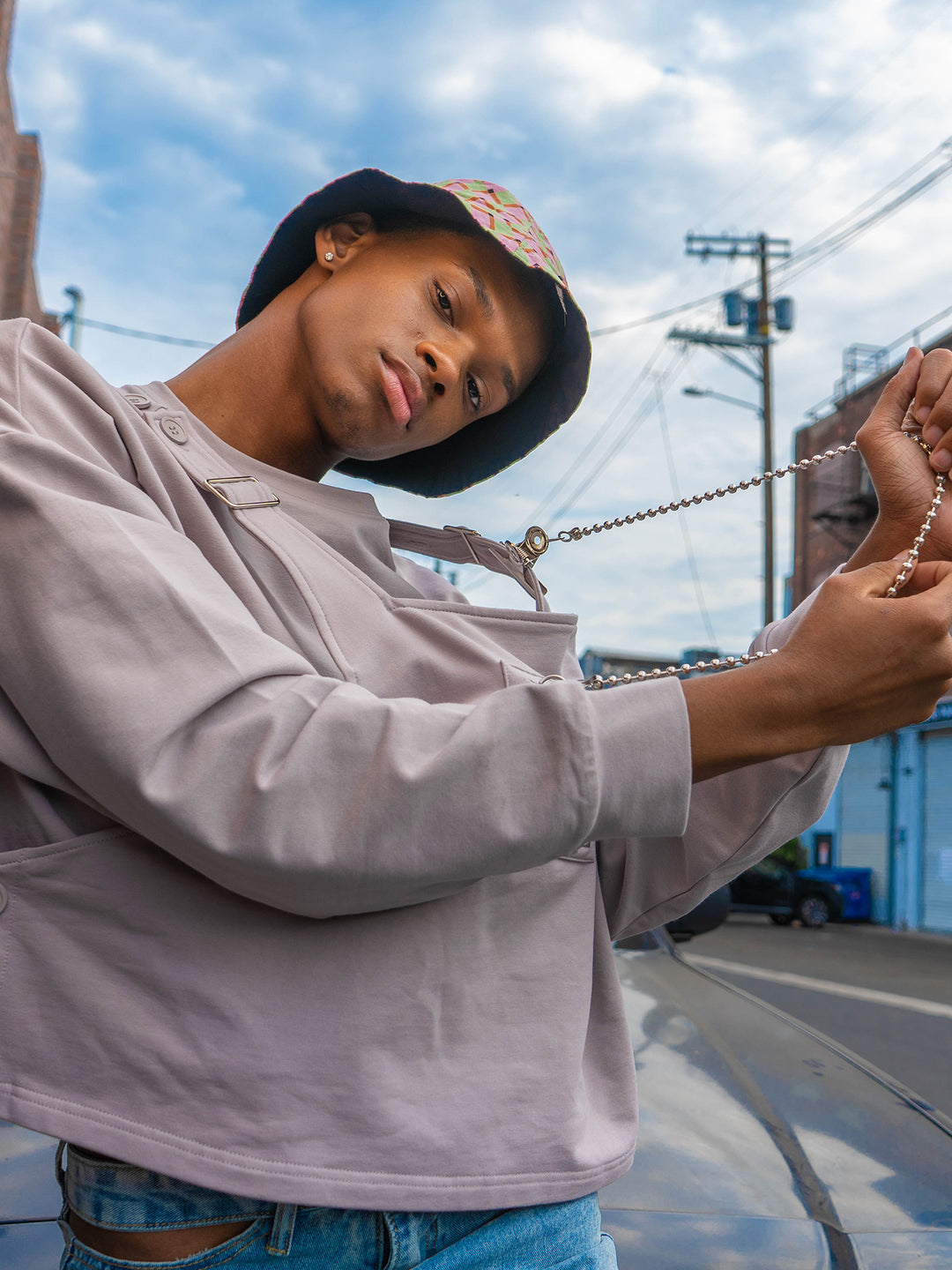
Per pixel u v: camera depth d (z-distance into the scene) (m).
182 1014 0.56
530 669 0.74
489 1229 0.61
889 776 16.06
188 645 0.52
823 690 0.56
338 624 0.68
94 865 0.57
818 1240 1.03
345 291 0.81
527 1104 0.61
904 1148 1.29
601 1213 1.04
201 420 0.83
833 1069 1.58
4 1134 1.10
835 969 8.49
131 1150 0.55
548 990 0.64
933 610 0.56
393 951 0.59
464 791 0.51
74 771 0.53
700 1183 1.11
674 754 0.55
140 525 0.57
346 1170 0.56
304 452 0.85
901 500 0.73
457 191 0.83
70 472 0.57
